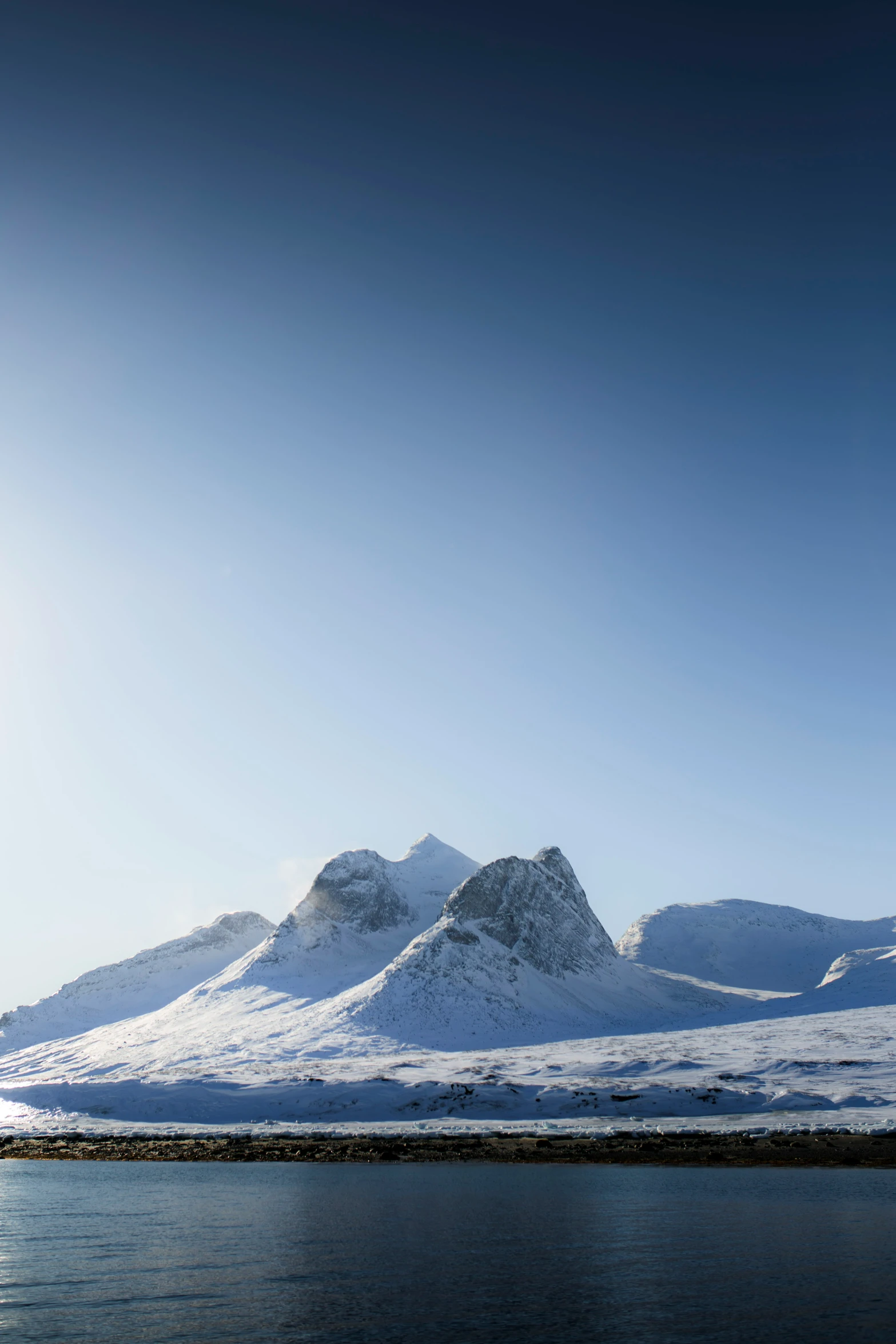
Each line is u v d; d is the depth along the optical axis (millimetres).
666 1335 17516
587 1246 27016
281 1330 18062
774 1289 21266
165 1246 27781
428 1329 18141
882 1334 17500
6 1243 28500
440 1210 35219
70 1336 17750
